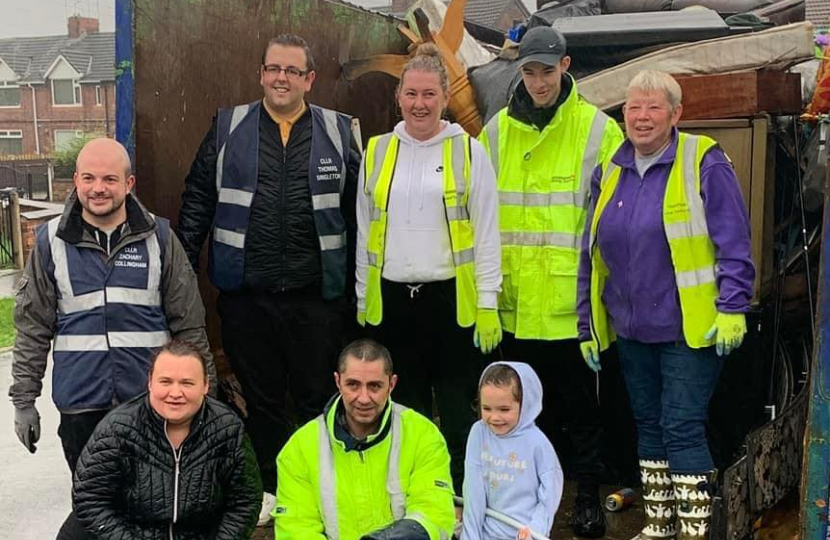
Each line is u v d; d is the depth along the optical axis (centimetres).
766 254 426
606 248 343
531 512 326
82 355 329
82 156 323
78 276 328
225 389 458
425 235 358
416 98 353
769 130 417
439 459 326
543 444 328
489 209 361
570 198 376
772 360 444
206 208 381
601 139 375
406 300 366
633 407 356
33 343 334
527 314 382
